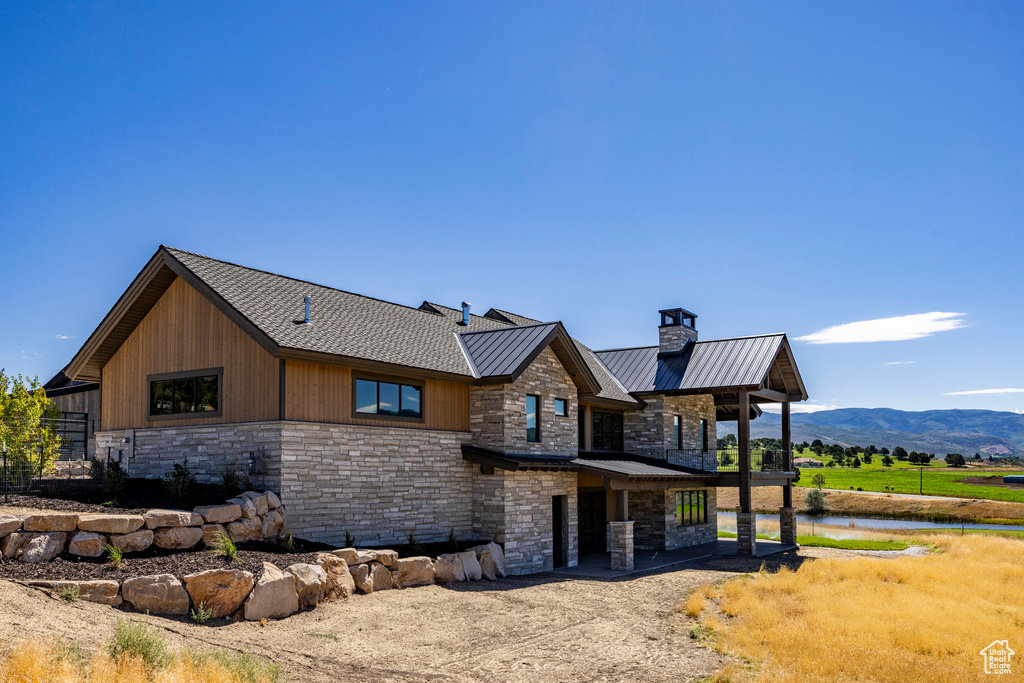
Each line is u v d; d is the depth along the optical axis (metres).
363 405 18.88
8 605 9.71
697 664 12.59
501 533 21.06
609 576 21.73
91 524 12.81
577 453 25.84
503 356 22.47
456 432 21.62
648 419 30.72
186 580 11.85
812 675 11.67
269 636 11.71
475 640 13.20
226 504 15.20
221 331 18.25
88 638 9.27
